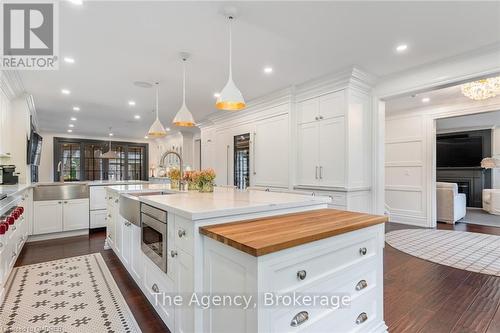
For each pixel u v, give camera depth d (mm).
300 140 4113
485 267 2998
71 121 6719
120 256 2900
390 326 1888
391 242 4043
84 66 3246
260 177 4730
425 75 3254
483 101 4703
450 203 5473
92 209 4602
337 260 1420
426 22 2314
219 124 5902
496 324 1915
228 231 1328
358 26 2383
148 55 2969
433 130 5258
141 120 6617
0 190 2727
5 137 3701
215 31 2473
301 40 2639
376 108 3719
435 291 2432
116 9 2117
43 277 2709
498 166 7270
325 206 2105
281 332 1165
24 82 3762
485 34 2514
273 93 4336
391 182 5809
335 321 1399
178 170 3266
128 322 1916
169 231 1703
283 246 1137
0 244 2150
